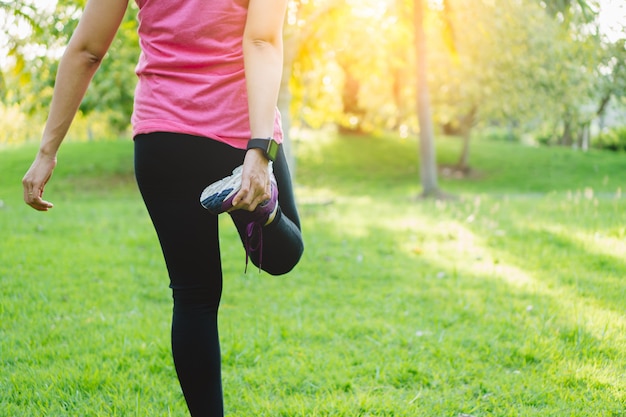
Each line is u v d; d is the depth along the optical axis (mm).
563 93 11727
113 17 1572
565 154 17188
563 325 3184
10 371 2713
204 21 1513
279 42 1494
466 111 19047
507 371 2705
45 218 8023
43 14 5828
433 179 13445
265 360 2857
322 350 3004
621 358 2707
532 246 5469
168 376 2701
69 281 4418
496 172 21062
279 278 4652
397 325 3373
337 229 7121
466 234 6426
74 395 2445
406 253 5609
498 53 14250
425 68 13328
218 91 1525
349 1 9000
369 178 20125
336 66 13703
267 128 1430
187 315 1663
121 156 19641
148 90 1564
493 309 3605
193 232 1598
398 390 2516
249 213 1470
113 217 8273
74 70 1594
